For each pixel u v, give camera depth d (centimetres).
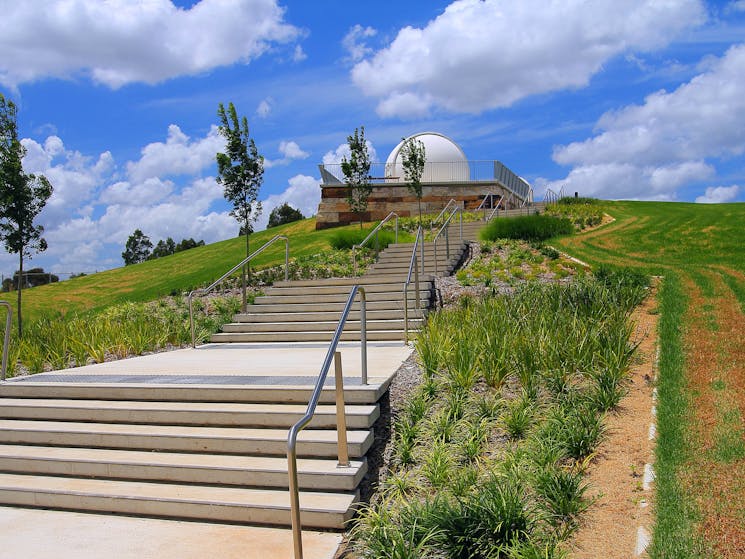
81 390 746
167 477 582
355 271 1669
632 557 421
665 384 697
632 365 791
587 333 811
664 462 527
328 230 3225
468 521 460
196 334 1230
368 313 1177
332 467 557
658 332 910
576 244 1856
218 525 524
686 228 2031
